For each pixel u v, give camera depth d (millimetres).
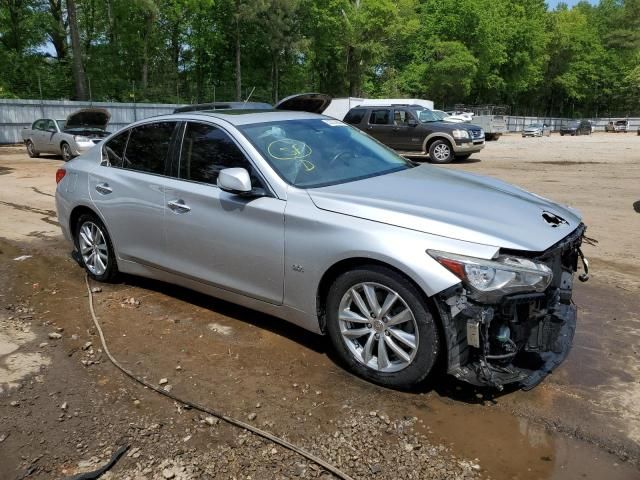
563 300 3406
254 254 3691
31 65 37938
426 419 2994
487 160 18953
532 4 66500
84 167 5145
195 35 46250
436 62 52062
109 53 41562
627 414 3033
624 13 81938
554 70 74500
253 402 3172
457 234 2969
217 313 4449
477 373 2938
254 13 42562
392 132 18109
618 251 6367
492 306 2840
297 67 51875
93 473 2588
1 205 9438
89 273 5277
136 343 3934
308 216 3391
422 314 3012
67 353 3793
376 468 2613
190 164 4172
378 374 3277
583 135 52812
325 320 3549
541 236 3105
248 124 4070
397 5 47594
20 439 2857
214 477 2570
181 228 4145
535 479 2533
